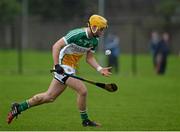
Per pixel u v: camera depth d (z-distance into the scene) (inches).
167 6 5007.4
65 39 1019.9
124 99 1615.4
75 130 1034.1
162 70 2851.9
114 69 2957.7
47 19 4923.7
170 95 1748.3
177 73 2972.4
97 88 1947.6
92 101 1552.7
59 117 1220.5
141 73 2935.5
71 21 4515.3
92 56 1067.9
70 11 4940.9
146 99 1620.3
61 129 1047.0
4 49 4576.8
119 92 1829.5
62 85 1040.2
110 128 1063.0
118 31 4443.9
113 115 1261.1
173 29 4680.1
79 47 1027.9
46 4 5017.2
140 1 5310.0
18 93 1770.4
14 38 4534.9
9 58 3966.5
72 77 1035.9
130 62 3767.2
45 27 4687.5
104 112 1312.7
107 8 5236.2
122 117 1228.5
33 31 4736.7
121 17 5128.0
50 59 3914.9
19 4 5004.9
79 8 4884.4
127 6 5295.3
